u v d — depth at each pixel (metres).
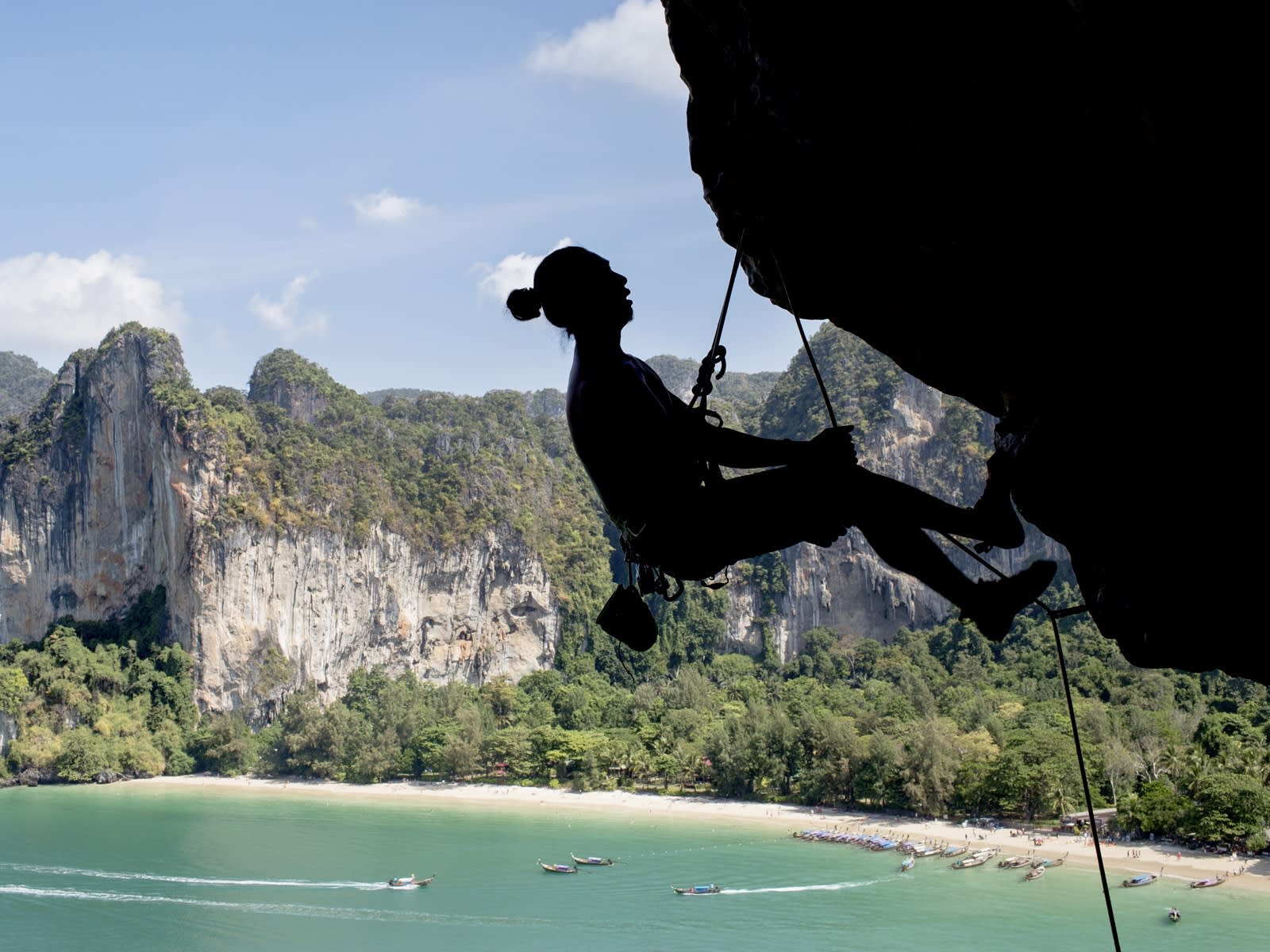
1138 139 5.25
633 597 6.41
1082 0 4.84
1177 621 6.66
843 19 5.96
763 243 7.76
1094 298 6.20
